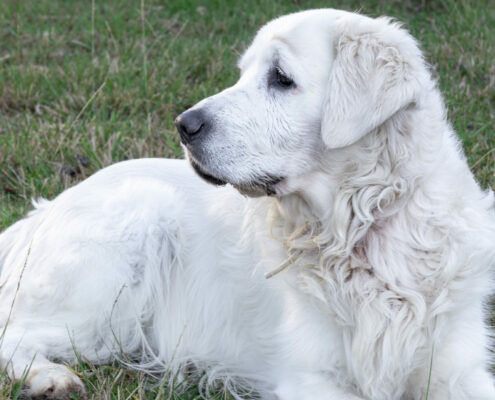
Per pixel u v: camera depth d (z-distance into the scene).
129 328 3.84
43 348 3.65
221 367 3.73
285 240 3.32
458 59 7.23
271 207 3.38
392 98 2.95
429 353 3.17
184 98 6.73
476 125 5.96
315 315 3.24
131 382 3.53
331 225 3.18
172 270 3.92
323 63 3.10
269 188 3.19
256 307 3.58
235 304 3.70
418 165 3.07
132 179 4.02
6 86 6.94
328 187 3.17
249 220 3.56
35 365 3.41
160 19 8.95
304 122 3.11
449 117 6.04
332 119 3.02
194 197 3.98
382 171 3.08
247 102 3.16
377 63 3.00
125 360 3.81
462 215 3.16
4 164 5.65
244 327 3.68
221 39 8.19
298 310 3.28
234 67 7.29
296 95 3.11
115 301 3.65
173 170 4.14
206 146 3.14
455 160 3.24
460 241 3.12
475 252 3.14
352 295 3.17
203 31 8.63
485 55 7.23
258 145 3.13
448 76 6.96
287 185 3.18
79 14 9.15
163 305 3.90
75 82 6.96
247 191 3.22
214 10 9.15
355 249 3.18
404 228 3.12
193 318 3.84
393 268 3.12
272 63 3.17
